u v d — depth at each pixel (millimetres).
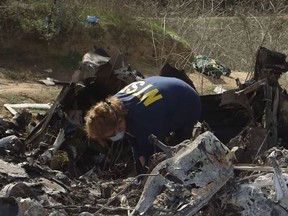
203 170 3434
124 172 5148
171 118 4258
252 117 5207
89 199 4121
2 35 10414
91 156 5332
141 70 11438
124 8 12148
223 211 3484
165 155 3777
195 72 10617
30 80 9781
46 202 3789
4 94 8188
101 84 5488
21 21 10609
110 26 11648
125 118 4047
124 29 11789
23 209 3461
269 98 5047
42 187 4090
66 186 4285
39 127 5473
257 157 4289
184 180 3422
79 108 5496
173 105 4242
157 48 11688
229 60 10953
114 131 3945
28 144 5387
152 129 4086
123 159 5266
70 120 5242
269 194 3486
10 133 5426
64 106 5398
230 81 10484
